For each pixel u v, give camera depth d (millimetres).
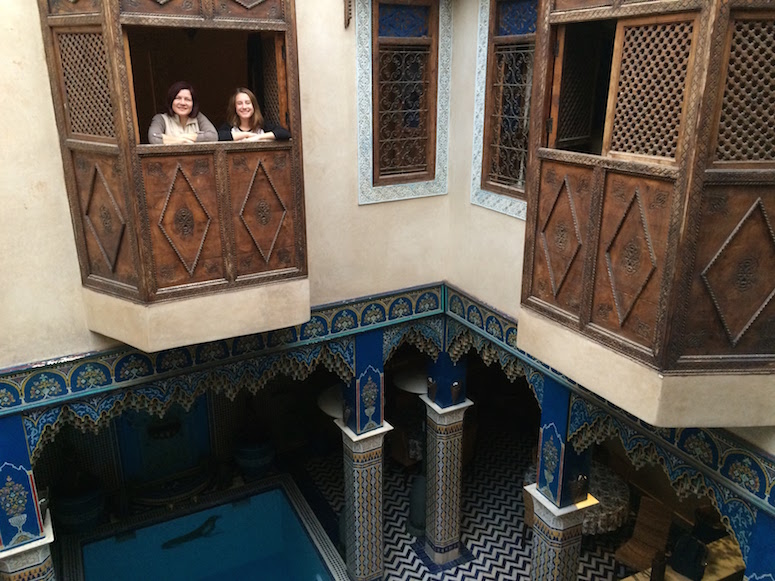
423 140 4621
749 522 2982
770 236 2402
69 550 6016
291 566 6137
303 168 3883
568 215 2945
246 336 4230
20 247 3414
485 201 4352
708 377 2541
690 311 2475
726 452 3041
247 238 3512
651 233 2523
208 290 3449
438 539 5738
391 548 5996
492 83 4184
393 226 4609
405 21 4320
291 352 4477
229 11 3189
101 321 3553
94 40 3008
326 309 4477
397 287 4754
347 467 5203
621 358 2723
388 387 7500
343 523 5836
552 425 4148
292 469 7309
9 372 3506
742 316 2494
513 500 6684
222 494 6875
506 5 4008
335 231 4383
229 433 7316
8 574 3848
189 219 3322
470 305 4672
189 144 3213
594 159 2725
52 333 3602
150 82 4742
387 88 4383
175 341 3418
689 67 2266
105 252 3402
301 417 7672
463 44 4363
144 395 3998
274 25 3316
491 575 5684
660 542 5582
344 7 4043
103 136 3152
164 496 6723
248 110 3559
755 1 2123
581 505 4242
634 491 6688
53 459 6465
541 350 3211
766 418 2639
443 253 4863
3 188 3311
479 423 8172
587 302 2887
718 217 2371
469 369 8164
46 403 3674
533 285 3252
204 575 6004
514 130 4082
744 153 2318
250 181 3434
